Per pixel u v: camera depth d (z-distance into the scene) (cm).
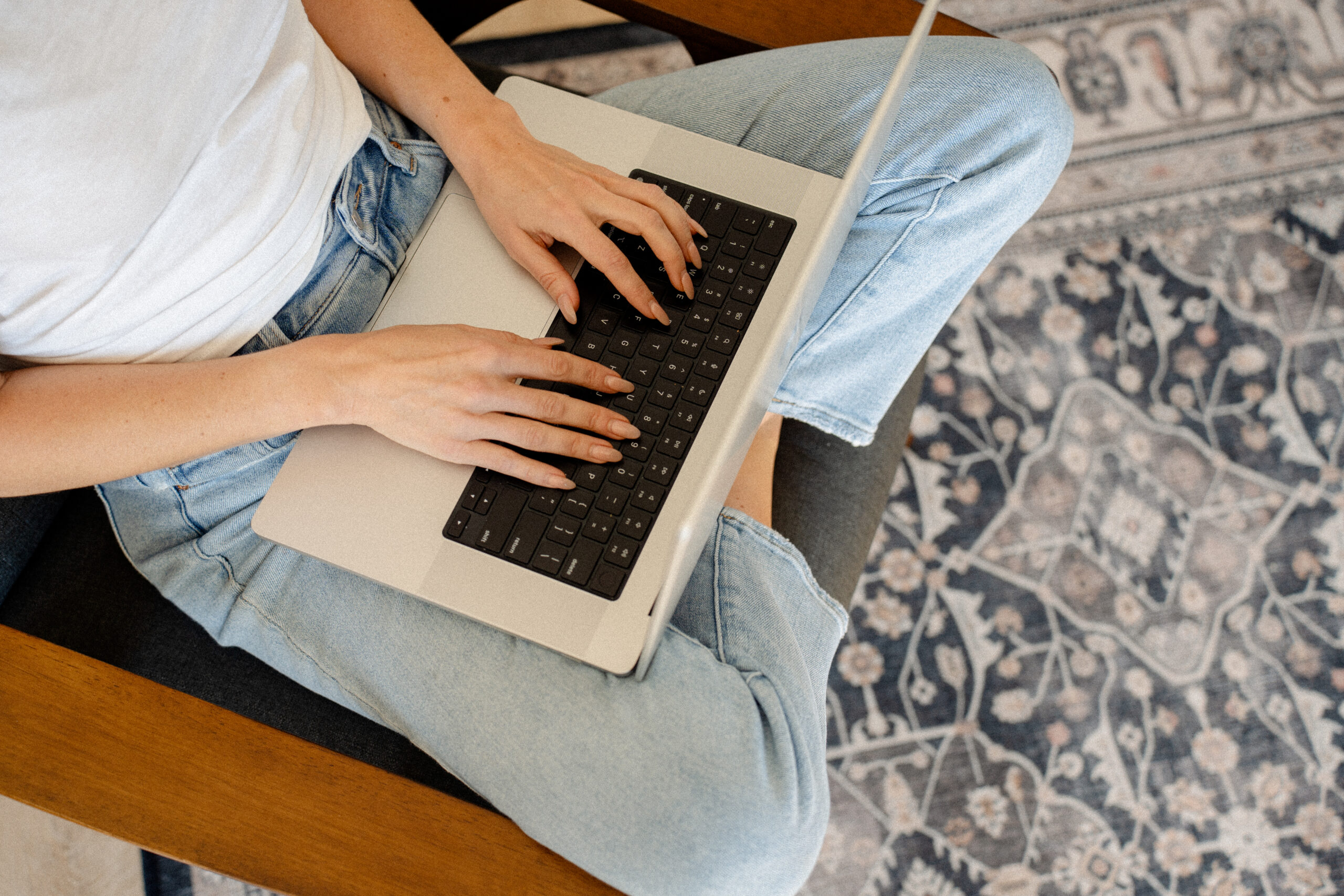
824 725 74
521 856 63
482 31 148
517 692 68
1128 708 127
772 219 74
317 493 69
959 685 128
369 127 74
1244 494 133
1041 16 150
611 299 73
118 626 82
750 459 86
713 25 85
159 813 62
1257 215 142
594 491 67
